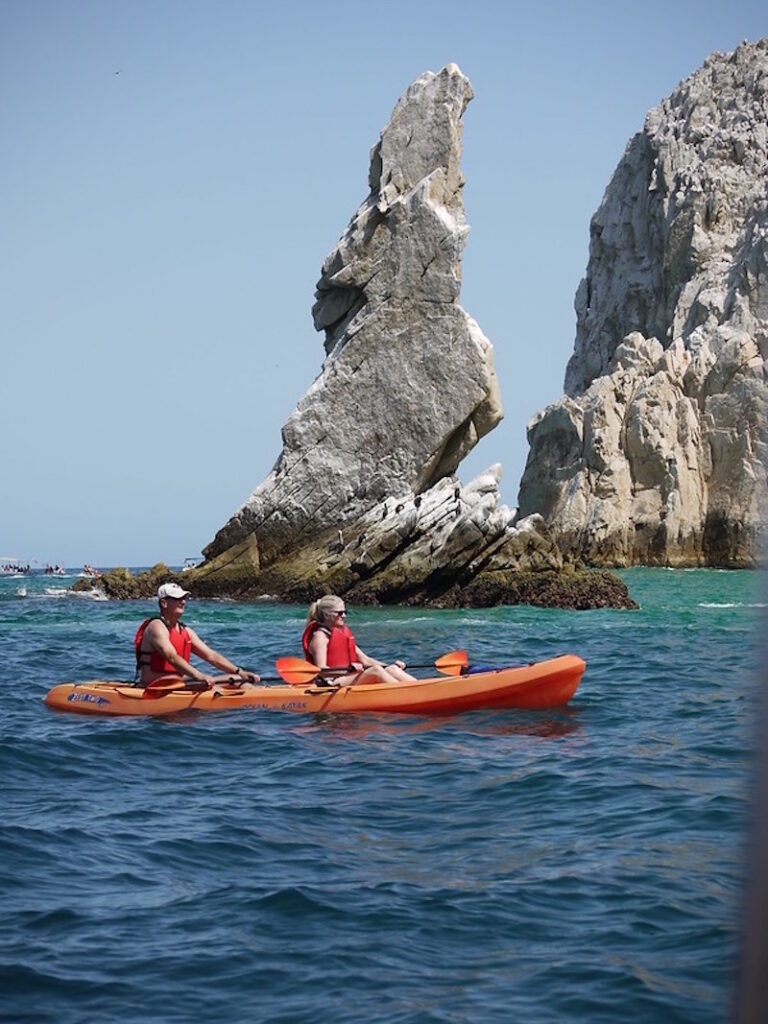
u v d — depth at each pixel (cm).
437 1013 511
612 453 6750
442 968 570
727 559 6488
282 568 3984
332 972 564
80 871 737
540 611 3484
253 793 979
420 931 625
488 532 3694
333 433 4081
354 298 4219
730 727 1291
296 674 1434
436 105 4184
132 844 805
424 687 1395
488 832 841
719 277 7681
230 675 1459
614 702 1495
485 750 1168
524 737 1244
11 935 613
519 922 638
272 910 660
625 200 8781
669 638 2567
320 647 1465
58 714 1412
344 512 4044
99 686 1456
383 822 875
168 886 707
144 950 594
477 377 4041
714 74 8662
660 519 6588
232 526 4097
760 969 128
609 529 6625
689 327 7600
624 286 8644
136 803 938
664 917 638
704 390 6750
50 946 597
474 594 3688
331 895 688
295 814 901
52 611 3603
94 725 1317
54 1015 508
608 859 758
